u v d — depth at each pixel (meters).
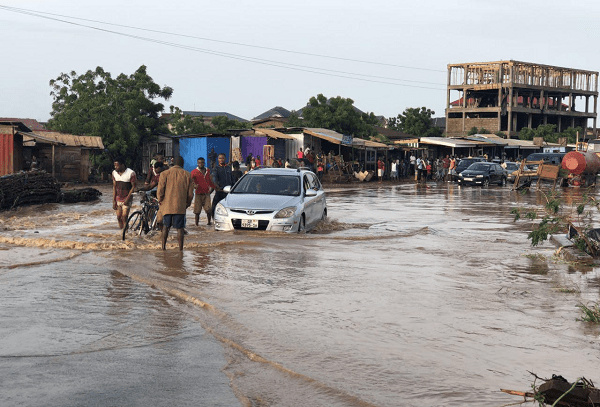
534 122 113.44
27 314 6.82
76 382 4.80
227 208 14.09
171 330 6.28
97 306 7.21
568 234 12.48
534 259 10.96
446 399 4.41
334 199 28.42
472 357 5.39
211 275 8.95
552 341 5.92
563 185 42.69
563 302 7.60
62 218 17.91
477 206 24.52
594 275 9.45
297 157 42.62
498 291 8.17
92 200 25.50
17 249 11.20
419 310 7.06
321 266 9.84
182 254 10.78
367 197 30.09
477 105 106.62
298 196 14.84
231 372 5.04
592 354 5.52
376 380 4.80
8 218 17.92
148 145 47.25
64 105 49.09
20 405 4.33
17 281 8.52
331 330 6.20
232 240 12.37
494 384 4.72
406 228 16.20
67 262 9.97
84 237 12.88
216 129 57.97
